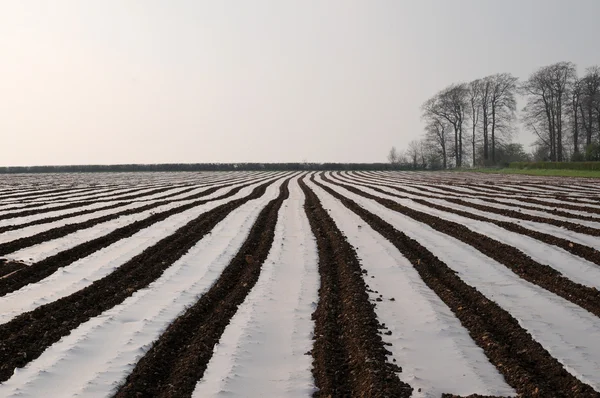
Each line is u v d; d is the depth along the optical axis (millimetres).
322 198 35719
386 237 19000
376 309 10922
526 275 13617
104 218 24125
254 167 114938
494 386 7527
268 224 22953
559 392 7324
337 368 8219
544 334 9398
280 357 8688
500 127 94938
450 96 100500
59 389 7555
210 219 24312
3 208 29359
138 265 15094
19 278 13656
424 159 112438
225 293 12492
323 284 12961
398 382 7555
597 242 17266
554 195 34188
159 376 8039
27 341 9297
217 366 8289
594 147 73188
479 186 45188
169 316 10547
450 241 18078
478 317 10258
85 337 9391
